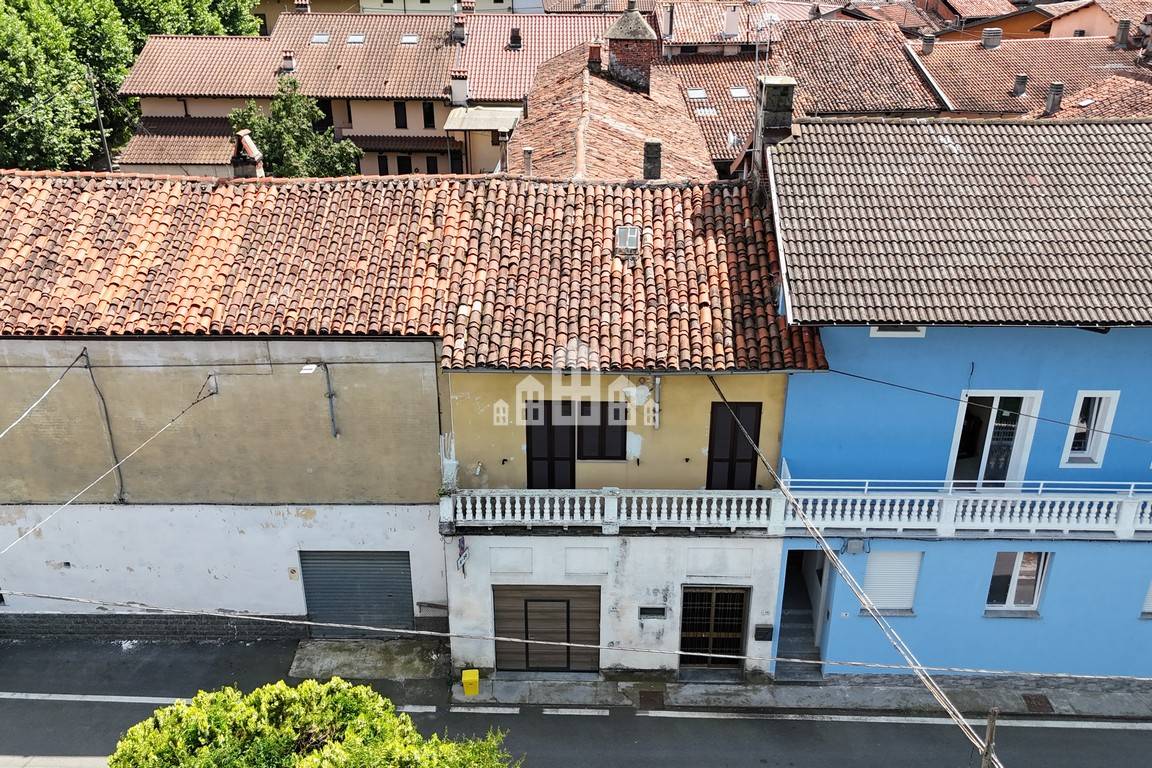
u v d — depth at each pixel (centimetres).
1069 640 2028
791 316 1703
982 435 1944
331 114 5078
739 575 1988
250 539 2120
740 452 1969
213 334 1856
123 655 2192
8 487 2067
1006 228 1850
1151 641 2014
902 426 1914
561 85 3388
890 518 1900
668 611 2033
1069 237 1830
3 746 1919
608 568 1984
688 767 1886
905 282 1752
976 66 4559
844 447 1938
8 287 1911
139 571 2162
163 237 2020
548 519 1909
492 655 2100
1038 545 1920
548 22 5441
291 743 1222
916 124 2077
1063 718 2014
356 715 1277
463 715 2019
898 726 1994
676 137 3073
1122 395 1870
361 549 2123
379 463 2030
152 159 4728
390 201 2088
